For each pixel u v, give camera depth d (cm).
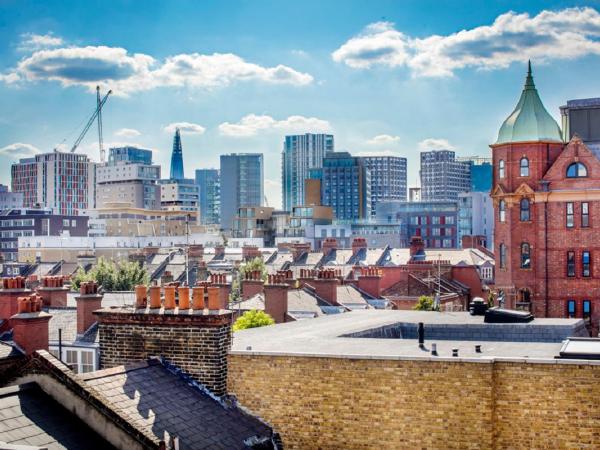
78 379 2345
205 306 3206
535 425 2717
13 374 2398
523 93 8900
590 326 8412
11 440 2116
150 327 2959
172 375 2875
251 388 2931
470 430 2742
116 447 2244
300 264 15388
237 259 16950
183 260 15712
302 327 4122
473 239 17538
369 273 9600
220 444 2578
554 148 8712
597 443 2667
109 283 12781
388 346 3322
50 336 5838
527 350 3231
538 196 8550
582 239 8456
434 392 2777
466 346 3347
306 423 2884
